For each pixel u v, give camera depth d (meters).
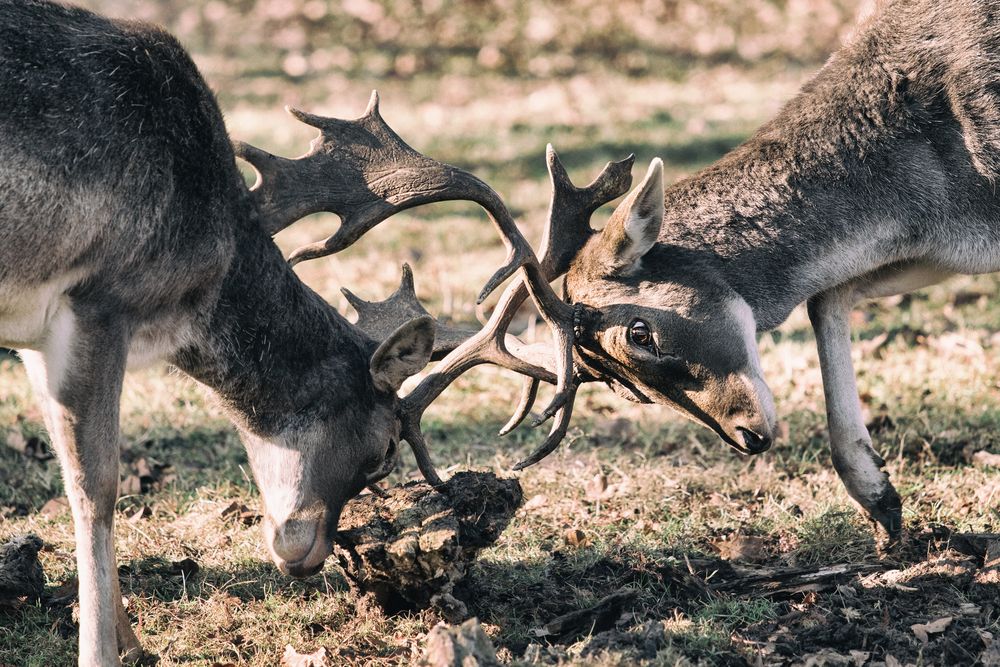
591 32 40.59
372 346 11.64
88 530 10.05
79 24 10.41
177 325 10.80
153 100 10.45
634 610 11.06
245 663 10.35
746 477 14.20
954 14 12.84
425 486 11.30
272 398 11.16
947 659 10.00
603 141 30.52
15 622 11.09
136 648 10.34
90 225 10.04
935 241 12.91
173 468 14.95
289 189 11.52
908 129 12.82
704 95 35.19
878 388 16.56
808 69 37.66
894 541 12.39
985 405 15.74
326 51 40.50
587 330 11.86
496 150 30.27
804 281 12.68
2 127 9.70
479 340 11.58
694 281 12.04
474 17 41.84
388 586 10.88
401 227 25.75
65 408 10.09
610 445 15.51
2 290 9.85
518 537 12.64
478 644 9.07
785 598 11.39
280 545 10.91
